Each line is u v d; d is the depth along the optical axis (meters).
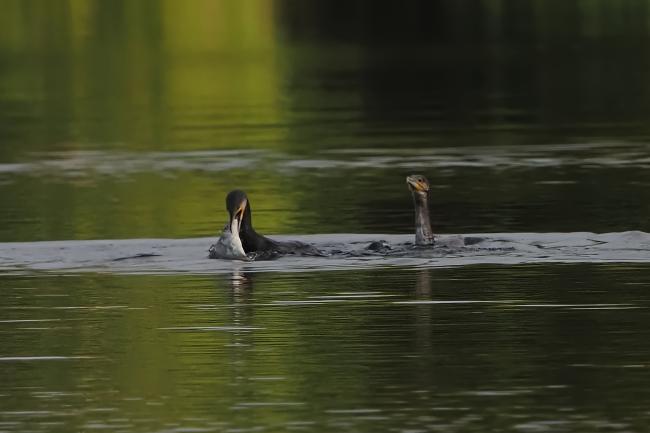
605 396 10.30
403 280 14.47
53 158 25.95
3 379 11.05
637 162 23.86
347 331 12.35
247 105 33.31
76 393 10.64
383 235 17.42
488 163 24.14
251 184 22.55
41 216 19.88
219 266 15.48
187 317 13.03
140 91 36.56
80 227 18.84
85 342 12.15
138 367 11.33
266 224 18.84
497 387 10.57
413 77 38.09
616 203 19.91
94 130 29.62
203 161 25.22
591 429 9.62
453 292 13.83
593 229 17.86
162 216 19.70
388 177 22.94
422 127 28.97
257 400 10.38
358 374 10.98
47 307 13.59
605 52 42.66
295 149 26.36
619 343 11.71
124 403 10.37
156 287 14.42
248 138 27.95
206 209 20.27
